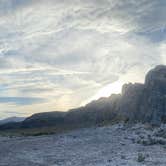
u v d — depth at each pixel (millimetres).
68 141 55719
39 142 56500
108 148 49188
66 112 119000
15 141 59656
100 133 61781
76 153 46469
